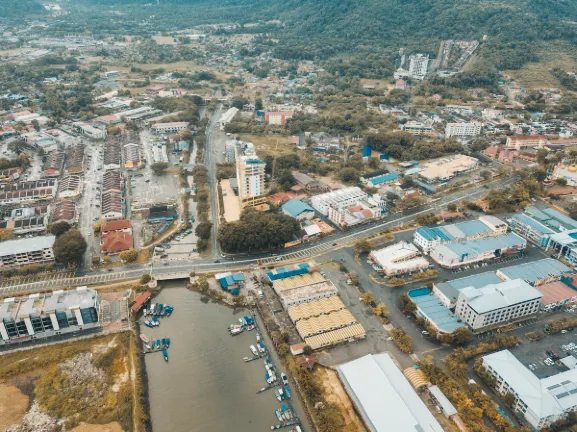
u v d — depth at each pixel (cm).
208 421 18688
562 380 18900
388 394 18488
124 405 18900
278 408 19212
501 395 19125
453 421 18062
